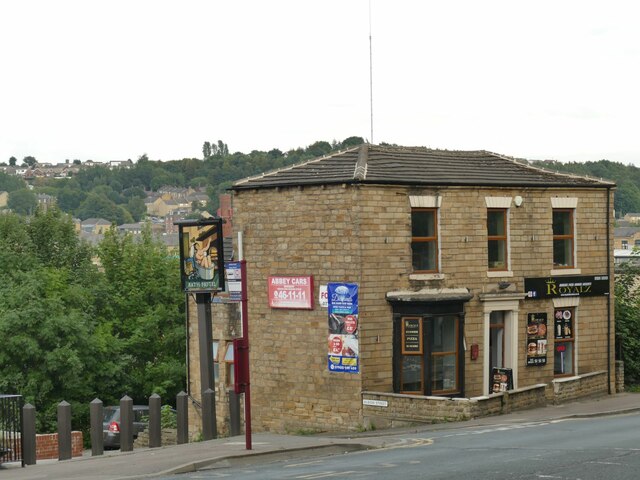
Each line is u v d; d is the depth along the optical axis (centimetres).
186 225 2822
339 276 2967
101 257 6038
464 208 3142
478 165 3378
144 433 3183
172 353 5062
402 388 2997
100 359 4419
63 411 2312
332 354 2970
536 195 3319
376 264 2956
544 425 2547
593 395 3331
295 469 1742
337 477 1573
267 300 3145
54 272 5103
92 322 4575
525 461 1719
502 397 2847
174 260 5494
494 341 3250
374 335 2948
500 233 3266
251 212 3192
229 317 3594
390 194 2991
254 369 3183
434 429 2573
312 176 3094
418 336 2983
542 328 3322
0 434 2231
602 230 3506
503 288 3212
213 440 2450
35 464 2173
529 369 3284
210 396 2625
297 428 3061
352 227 2934
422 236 3083
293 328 3080
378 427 2870
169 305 5238
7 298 4278
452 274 3108
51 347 4188
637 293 3900
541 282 3316
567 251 3441
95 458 2139
